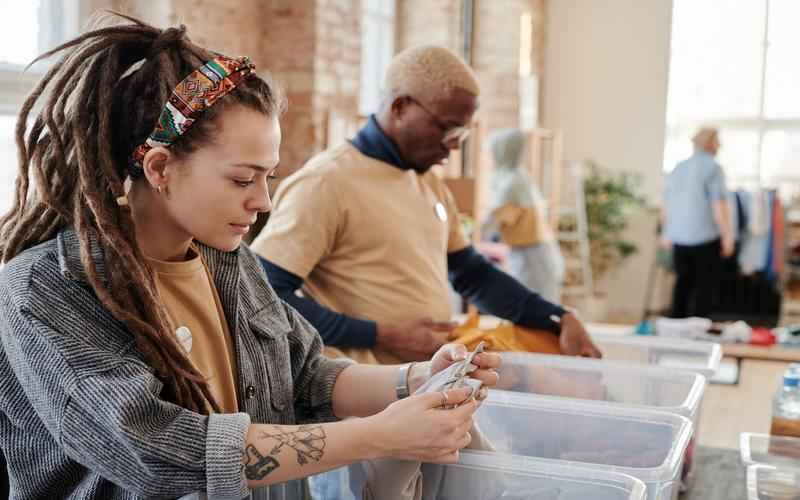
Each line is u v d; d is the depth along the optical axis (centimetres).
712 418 277
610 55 933
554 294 549
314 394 158
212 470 113
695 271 764
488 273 252
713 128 747
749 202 789
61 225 128
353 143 229
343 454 117
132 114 122
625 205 890
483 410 167
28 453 125
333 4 528
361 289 222
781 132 927
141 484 113
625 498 127
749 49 923
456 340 224
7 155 303
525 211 534
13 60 307
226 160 119
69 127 126
